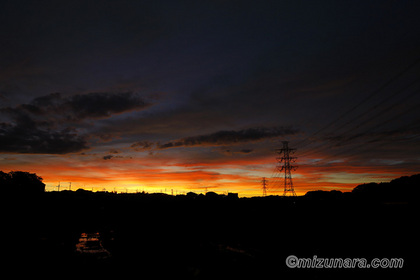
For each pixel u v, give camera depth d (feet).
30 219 131.95
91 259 60.23
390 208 68.85
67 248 72.74
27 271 52.54
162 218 148.15
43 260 60.03
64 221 139.95
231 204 158.61
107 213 164.35
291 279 43.19
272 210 119.24
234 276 43.34
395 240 59.11
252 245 69.56
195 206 164.96
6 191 154.71
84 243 79.71
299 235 79.10
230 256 51.57
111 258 61.72
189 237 90.68
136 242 83.05
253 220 115.24
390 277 43.09
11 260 59.88
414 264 47.37
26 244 77.92
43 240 84.12
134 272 50.06
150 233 104.22
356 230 69.82
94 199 191.93
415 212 62.08
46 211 151.84
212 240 81.76
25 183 182.91
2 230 99.96
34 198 163.22
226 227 111.75
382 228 64.54
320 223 83.92
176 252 63.82
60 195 196.24
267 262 50.14
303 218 93.25
